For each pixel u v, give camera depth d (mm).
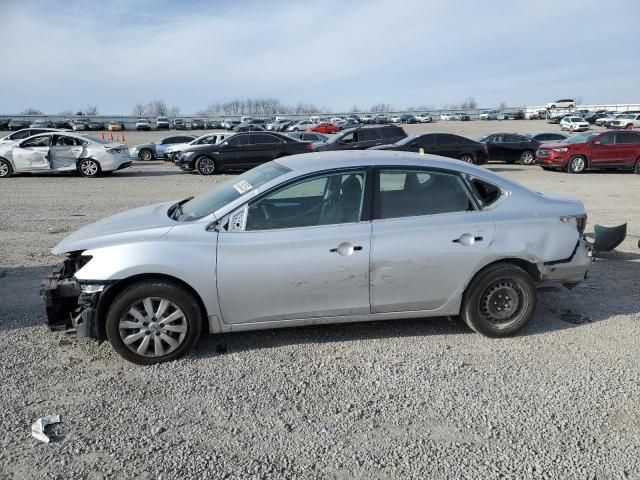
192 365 3830
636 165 18016
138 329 3795
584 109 80688
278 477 2656
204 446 2904
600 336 4344
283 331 4410
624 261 6617
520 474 2676
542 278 4285
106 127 64125
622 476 2662
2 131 54656
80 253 3936
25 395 3422
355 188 4008
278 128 54250
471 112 87750
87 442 2930
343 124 62312
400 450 2873
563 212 4305
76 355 3996
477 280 4156
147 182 15422
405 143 18000
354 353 4020
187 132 58781
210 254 3756
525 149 21953
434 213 4094
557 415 3203
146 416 3191
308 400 3367
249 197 3885
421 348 4113
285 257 3822
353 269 3908
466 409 3270
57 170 16562
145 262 3674
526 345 4172
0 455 2809
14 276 5887
